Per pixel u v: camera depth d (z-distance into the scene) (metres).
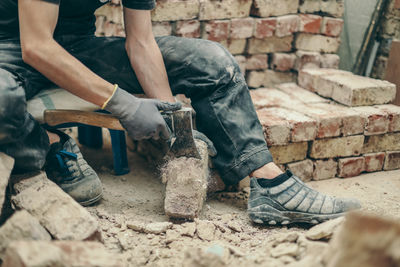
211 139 1.75
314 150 2.11
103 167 2.21
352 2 2.78
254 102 2.35
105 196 1.83
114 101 1.46
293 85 2.71
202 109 1.73
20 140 1.43
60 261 0.95
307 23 2.68
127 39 1.76
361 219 0.84
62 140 1.72
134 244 1.40
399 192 2.01
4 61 1.58
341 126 2.11
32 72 1.63
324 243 1.18
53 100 1.66
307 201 1.59
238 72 1.73
